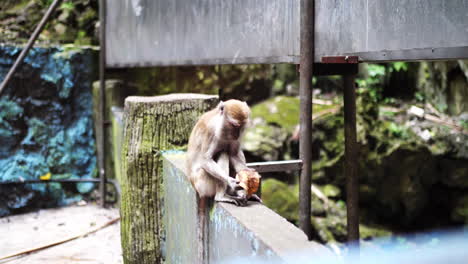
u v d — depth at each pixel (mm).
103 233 6691
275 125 8391
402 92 9258
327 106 8641
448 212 8383
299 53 4133
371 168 8102
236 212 2918
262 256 2373
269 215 2842
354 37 3701
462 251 7789
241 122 3209
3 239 6484
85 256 5898
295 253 2182
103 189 7824
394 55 3377
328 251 2229
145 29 6875
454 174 8109
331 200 8203
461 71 8375
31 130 7902
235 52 5066
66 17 9008
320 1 3977
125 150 4699
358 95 8281
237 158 3477
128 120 4684
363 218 8406
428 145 8039
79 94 8297
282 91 9391
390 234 8164
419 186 8242
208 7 5480
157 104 4660
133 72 8656
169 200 4402
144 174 4625
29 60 7828
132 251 4680
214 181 3309
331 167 8242
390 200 8312
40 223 7160
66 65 8117
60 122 8125
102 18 7805
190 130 4715
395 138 8148
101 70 7789
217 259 3189
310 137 4016
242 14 4906
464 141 7992
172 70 8602
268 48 4559
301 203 4020
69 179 7926
